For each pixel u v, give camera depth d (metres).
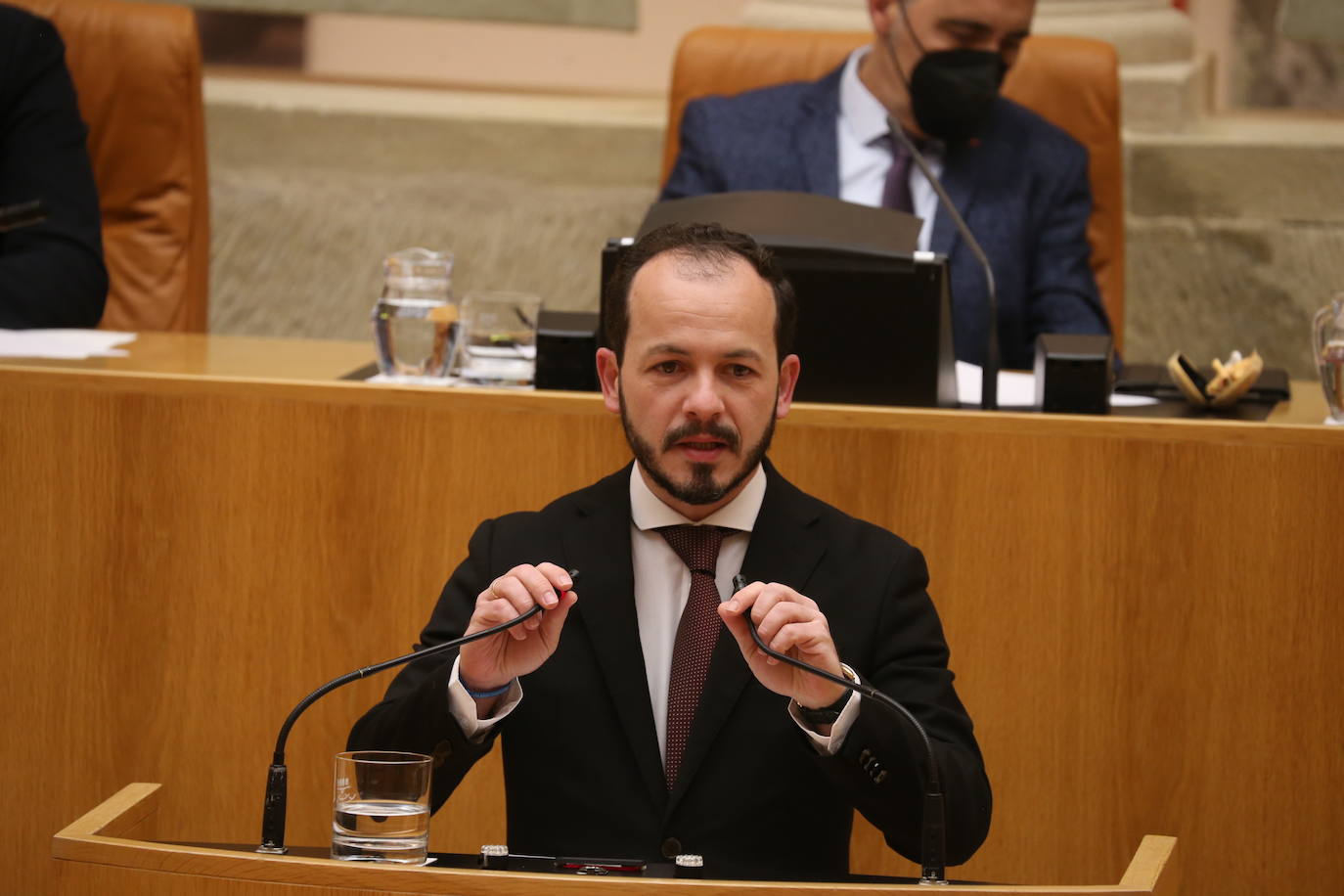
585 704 6.02
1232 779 7.17
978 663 7.32
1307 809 7.12
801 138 12.48
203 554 7.54
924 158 12.52
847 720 5.52
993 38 12.12
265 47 19.36
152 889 4.61
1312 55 18.95
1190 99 18.20
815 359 7.84
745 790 5.87
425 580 7.52
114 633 7.56
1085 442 7.24
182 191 13.17
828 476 7.41
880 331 7.79
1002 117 12.61
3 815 7.59
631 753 5.95
